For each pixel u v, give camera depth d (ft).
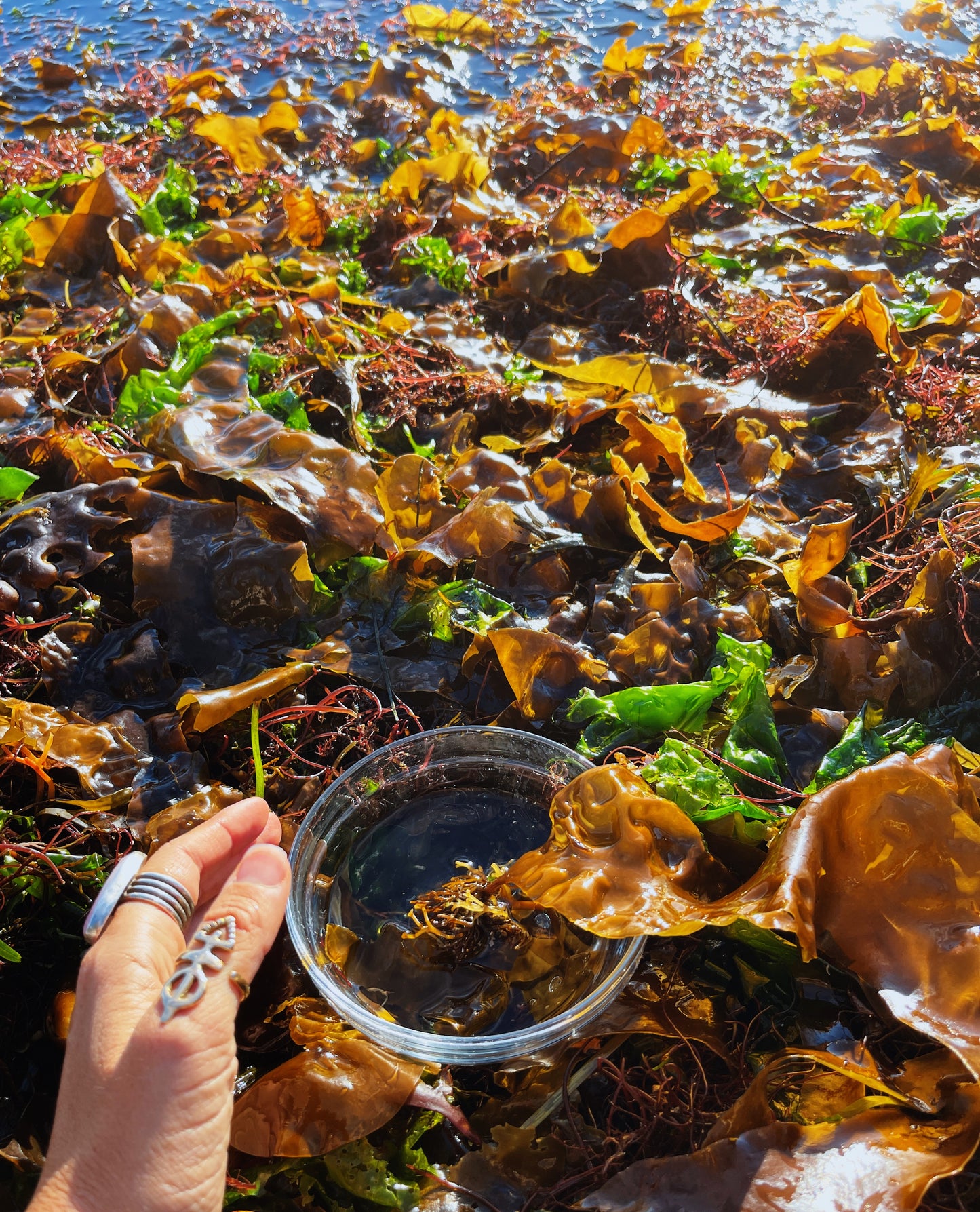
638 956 1.41
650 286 3.06
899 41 4.72
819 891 1.32
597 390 2.58
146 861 1.20
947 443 2.45
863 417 2.52
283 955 1.53
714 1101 1.39
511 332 3.04
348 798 1.67
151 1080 1.01
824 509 2.26
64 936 1.61
